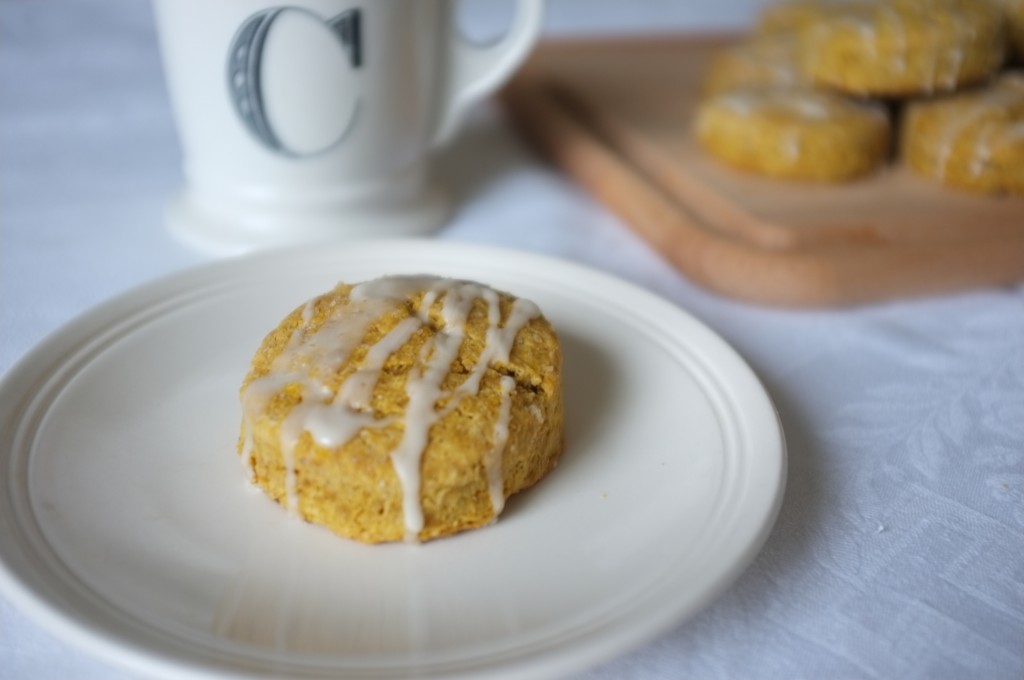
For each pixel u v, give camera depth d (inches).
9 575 13.7
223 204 19.7
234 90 18.7
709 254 19.1
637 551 14.6
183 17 18.4
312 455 14.9
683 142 22.5
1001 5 22.6
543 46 26.7
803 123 21.0
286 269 18.0
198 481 15.4
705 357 16.7
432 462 14.9
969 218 20.0
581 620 13.9
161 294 17.4
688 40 27.5
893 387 17.4
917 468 16.2
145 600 14.0
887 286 18.9
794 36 24.3
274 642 13.8
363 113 19.1
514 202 21.7
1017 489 15.9
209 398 16.4
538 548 14.8
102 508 14.9
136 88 25.3
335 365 15.5
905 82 21.5
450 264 18.2
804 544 15.2
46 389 15.9
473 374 15.5
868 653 14.3
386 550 14.9
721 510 14.7
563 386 16.6
